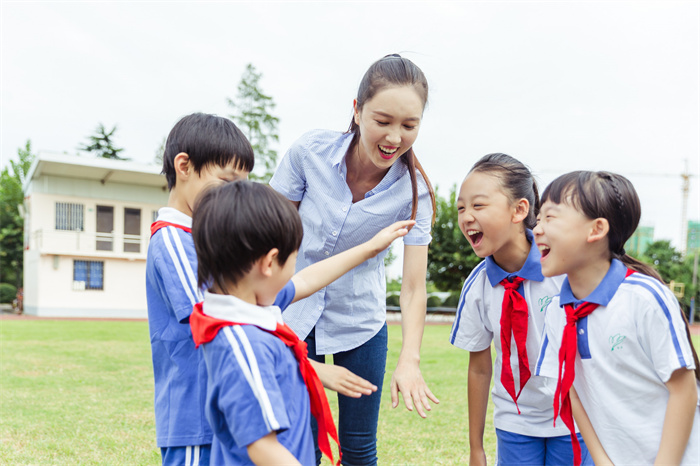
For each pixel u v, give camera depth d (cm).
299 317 234
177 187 190
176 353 174
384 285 250
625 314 168
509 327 220
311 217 235
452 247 2416
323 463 331
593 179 173
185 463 168
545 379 219
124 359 739
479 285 235
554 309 195
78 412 437
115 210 2083
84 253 1983
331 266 192
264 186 148
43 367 654
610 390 174
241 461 140
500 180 208
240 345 135
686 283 2781
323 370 188
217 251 141
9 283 3102
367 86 196
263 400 132
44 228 1973
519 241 221
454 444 370
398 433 397
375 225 232
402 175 233
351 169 233
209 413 141
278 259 145
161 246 175
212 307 142
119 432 383
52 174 1984
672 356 158
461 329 240
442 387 569
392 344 1003
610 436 174
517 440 228
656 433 167
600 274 178
